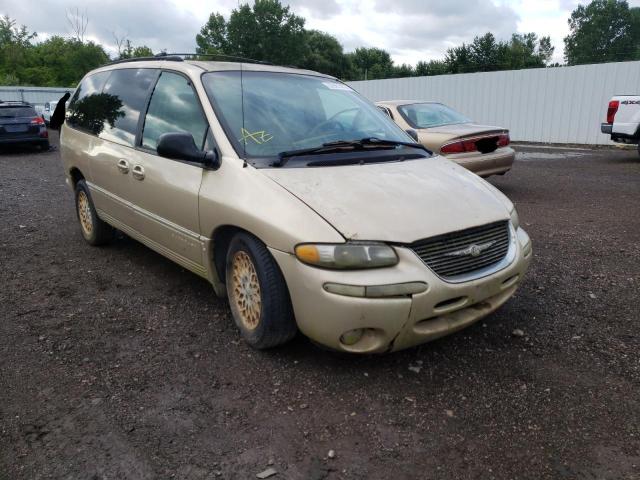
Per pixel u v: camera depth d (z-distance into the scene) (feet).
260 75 13.82
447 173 12.10
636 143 40.81
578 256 17.54
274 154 11.51
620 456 8.21
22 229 21.15
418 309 9.37
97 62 183.83
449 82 65.21
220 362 10.88
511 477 7.81
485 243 10.39
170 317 12.97
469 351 11.34
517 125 59.67
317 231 9.37
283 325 10.43
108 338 11.89
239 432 8.75
